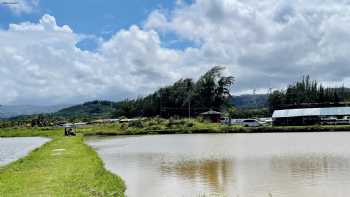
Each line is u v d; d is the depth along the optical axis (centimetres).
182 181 2002
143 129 8631
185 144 4528
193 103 14162
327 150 3275
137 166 2661
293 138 5041
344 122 8306
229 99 14538
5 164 3166
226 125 9006
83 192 1556
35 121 12669
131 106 16500
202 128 8062
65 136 7069
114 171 2445
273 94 13938
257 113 13712
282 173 2148
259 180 1955
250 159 2816
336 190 1681
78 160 2706
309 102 13088
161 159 3030
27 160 2973
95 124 11925
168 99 14775
